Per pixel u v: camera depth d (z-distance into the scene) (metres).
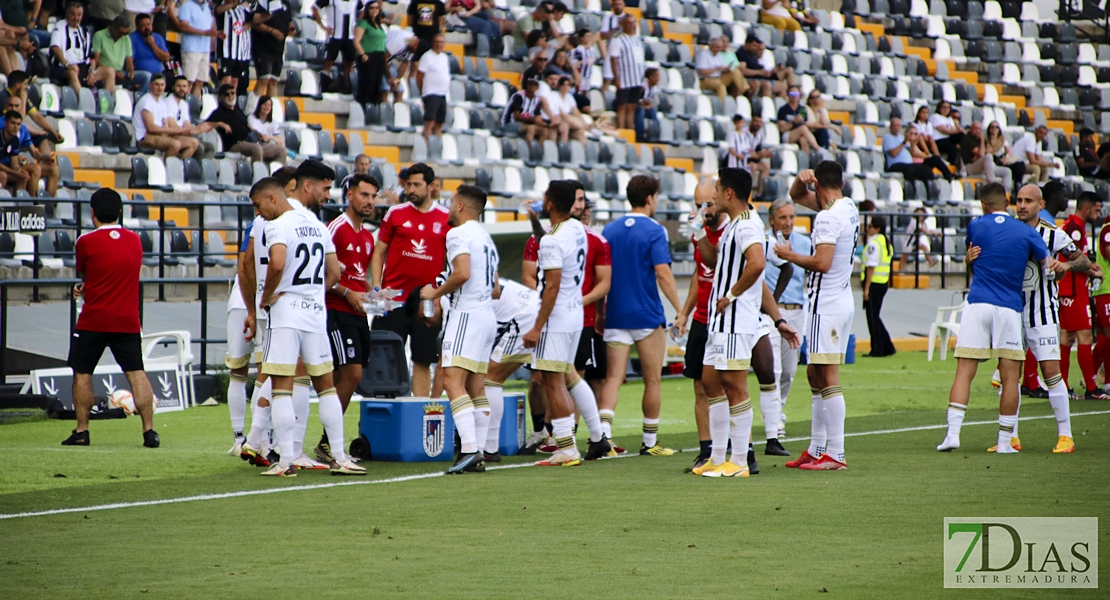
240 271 26.89
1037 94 106.69
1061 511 20.64
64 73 56.44
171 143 56.03
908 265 76.50
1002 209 29.03
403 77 70.25
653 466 26.83
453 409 25.89
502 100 74.94
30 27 57.25
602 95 79.06
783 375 31.66
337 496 22.66
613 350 29.19
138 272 30.61
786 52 92.31
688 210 72.38
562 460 27.09
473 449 25.80
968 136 90.62
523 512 20.83
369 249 28.02
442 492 23.06
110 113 57.88
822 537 18.56
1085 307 40.91
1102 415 36.59
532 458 28.73
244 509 21.27
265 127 60.41
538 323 26.55
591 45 76.31
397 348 32.81
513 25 79.81
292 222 24.94
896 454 28.55
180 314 47.00
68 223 50.56
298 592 15.27
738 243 24.22
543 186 68.94
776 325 26.95
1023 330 28.53
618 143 74.94
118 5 59.00
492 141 69.38
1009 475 24.89
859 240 71.12
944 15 109.94
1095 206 40.22
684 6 90.75
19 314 44.62
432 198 30.94
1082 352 41.19
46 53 58.03
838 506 21.22
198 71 60.62
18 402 36.53
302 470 26.39
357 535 18.91
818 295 25.86
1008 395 28.53
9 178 48.81
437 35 67.25
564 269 26.59
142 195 53.12
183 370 39.66
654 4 88.56
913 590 15.28
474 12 77.12
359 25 66.94
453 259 25.59
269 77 62.66
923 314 68.50
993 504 21.34
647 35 86.56
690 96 83.12
